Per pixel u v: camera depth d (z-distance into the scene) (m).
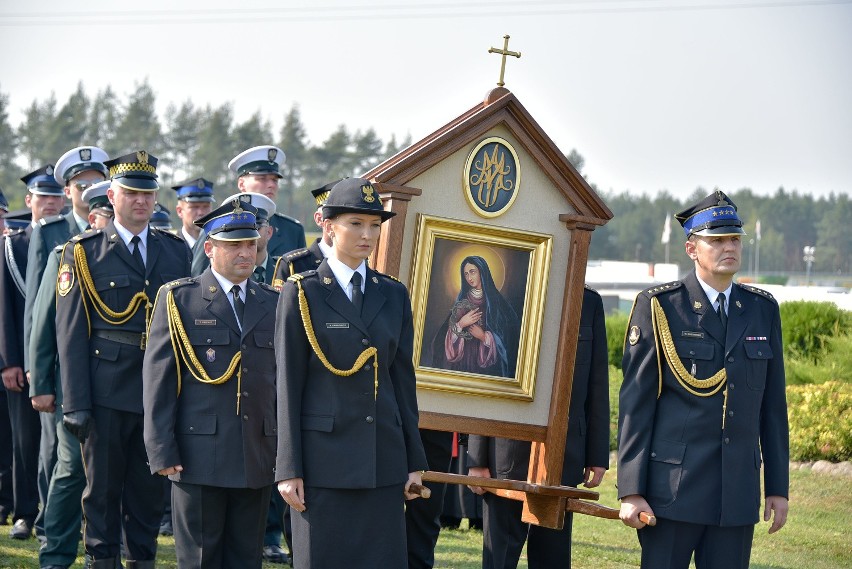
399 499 6.20
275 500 9.04
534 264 7.07
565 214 7.11
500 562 7.70
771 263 104.06
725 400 6.49
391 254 6.77
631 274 44.28
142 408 7.93
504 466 7.57
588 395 7.95
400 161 6.74
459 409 7.01
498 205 6.98
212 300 7.07
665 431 6.56
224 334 7.01
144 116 82.25
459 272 6.96
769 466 6.66
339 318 6.14
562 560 7.69
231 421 6.94
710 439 6.50
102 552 7.83
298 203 81.31
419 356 6.89
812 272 105.19
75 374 7.80
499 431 7.05
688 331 6.58
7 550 9.05
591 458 7.91
